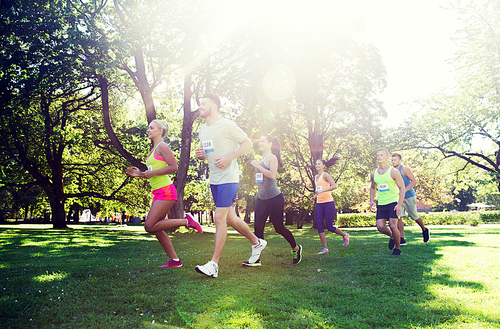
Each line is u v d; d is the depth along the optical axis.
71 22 11.88
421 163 22.02
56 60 11.47
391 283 3.22
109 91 18.30
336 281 3.36
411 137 21.08
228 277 3.51
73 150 21.70
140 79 14.59
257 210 4.71
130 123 19.64
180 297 2.73
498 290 2.86
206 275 3.42
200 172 25.33
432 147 21.25
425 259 4.54
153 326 2.12
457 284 3.10
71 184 23.88
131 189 23.50
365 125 21.77
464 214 29.02
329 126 24.22
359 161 22.36
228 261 4.56
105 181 23.77
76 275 3.57
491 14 18.30
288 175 26.47
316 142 23.12
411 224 28.23
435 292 2.85
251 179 21.30
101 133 19.02
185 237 11.98
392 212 5.23
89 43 11.55
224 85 15.69
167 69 16.94
